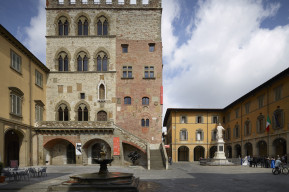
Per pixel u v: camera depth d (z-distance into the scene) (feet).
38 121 118.73
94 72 136.15
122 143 125.59
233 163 134.62
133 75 137.49
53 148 126.93
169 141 211.41
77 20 139.44
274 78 119.55
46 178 68.64
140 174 82.74
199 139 188.24
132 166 114.01
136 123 134.21
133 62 138.41
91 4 140.26
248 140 153.28
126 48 139.85
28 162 109.19
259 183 62.34
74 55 136.98
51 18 138.72
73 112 133.18
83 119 133.28
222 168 112.37
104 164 61.46
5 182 61.11
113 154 117.19
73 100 134.21
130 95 135.85
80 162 117.08
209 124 191.31
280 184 60.59
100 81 135.44
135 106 135.33
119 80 136.67
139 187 55.36
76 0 139.74
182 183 61.98
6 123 91.91
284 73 111.75
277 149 132.67
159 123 134.41
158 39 140.56
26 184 57.93
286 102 113.09
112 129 117.70
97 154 126.41
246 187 55.98
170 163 146.10
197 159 201.77
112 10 141.18
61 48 137.08
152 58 139.23
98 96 134.62
